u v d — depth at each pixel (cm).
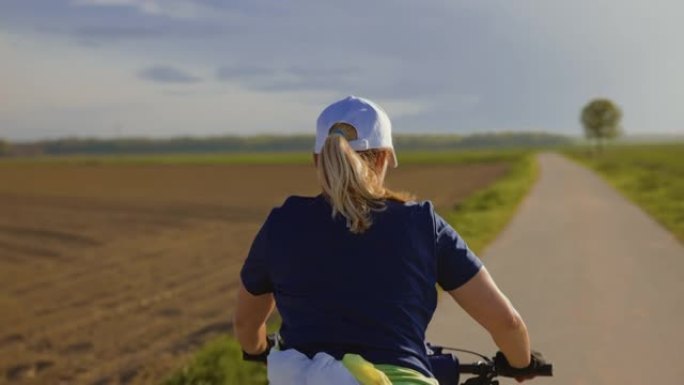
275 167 10162
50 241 2859
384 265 277
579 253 1605
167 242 2744
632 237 1845
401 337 276
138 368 1195
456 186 5288
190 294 1745
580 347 876
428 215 284
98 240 2859
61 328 1488
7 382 1177
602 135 15662
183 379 877
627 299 1120
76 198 4947
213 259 2280
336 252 279
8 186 6256
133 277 2025
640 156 12144
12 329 1494
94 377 1172
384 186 297
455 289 284
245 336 316
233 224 3309
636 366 799
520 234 1962
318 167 285
